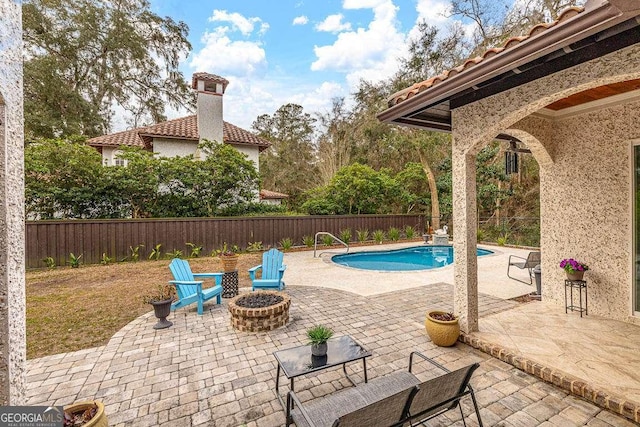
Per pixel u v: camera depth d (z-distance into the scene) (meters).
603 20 2.18
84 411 2.19
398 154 19.66
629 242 4.58
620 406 2.72
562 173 5.36
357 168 17.66
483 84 3.70
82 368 3.68
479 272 8.68
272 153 30.50
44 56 17.84
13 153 1.86
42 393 3.18
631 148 4.52
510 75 3.38
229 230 12.80
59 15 18.23
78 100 18.70
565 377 3.15
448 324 4.04
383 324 4.96
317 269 9.59
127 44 20.64
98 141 15.91
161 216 12.66
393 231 16.48
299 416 2.23
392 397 1.85
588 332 4.27
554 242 5.52
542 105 3.33
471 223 4.20
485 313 5.16
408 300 6.28
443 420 2.74
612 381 3.07
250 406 2.96
